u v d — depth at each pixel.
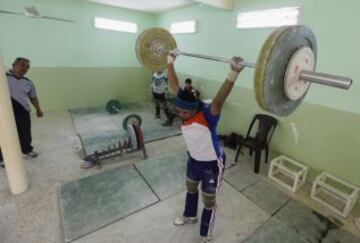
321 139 2.62
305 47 1.26
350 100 2.31
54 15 4.48
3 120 2.06
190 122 1.48
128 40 5.57
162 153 3.41
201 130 1.46
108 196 2.36
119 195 2.39
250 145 2.96
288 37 1.14
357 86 2.23
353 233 2.03
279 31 1.16
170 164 3.06
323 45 2.45
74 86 5.12
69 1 4.55
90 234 1.89
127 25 5.44
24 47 4.33
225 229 2.00
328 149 2.57
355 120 2.30
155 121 4.78
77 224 1.98
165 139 3.95
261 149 2.93
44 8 4.34
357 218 2.18
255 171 2.94
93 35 5.04
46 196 2.33
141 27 5.69
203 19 4.22
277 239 1.92
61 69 4.86
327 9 2.36
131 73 5.87
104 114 5.06
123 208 2.20
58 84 4.91
